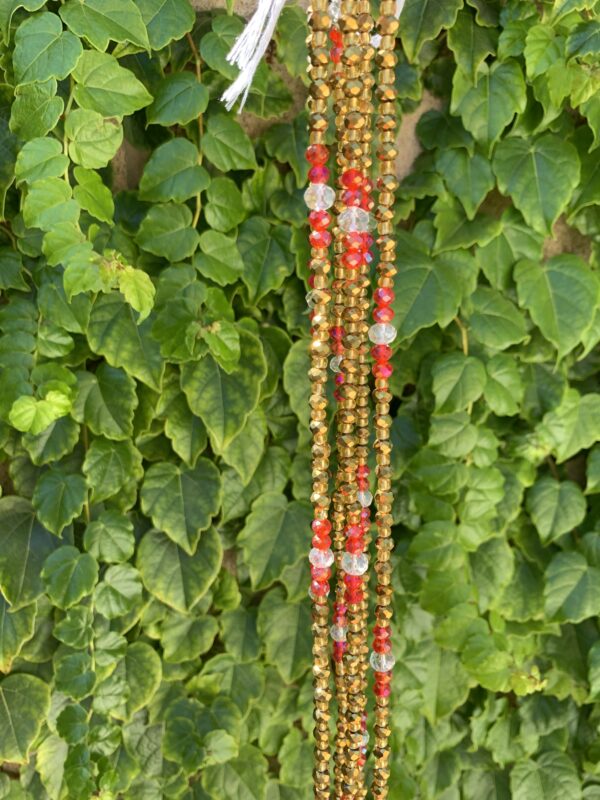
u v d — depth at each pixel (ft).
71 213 2.83
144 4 2.97
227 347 3.18
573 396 3.72
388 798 3.82
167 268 3.22
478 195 3.45
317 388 2.42
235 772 3.77
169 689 3.69
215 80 3.18
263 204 3.39
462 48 3.27
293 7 3.16
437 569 3.62
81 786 3.34
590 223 3.62
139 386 3.34
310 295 2.37
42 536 3.35
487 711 3.93
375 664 2.71
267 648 3.71
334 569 3.68
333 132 3.28
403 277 3.40
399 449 3.65
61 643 3.48
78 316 3.12
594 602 3.76
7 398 3.11
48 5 2.90
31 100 2.78
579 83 3.23
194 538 3.46
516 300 3.65
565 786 3.99
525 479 3.76
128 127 3.21
